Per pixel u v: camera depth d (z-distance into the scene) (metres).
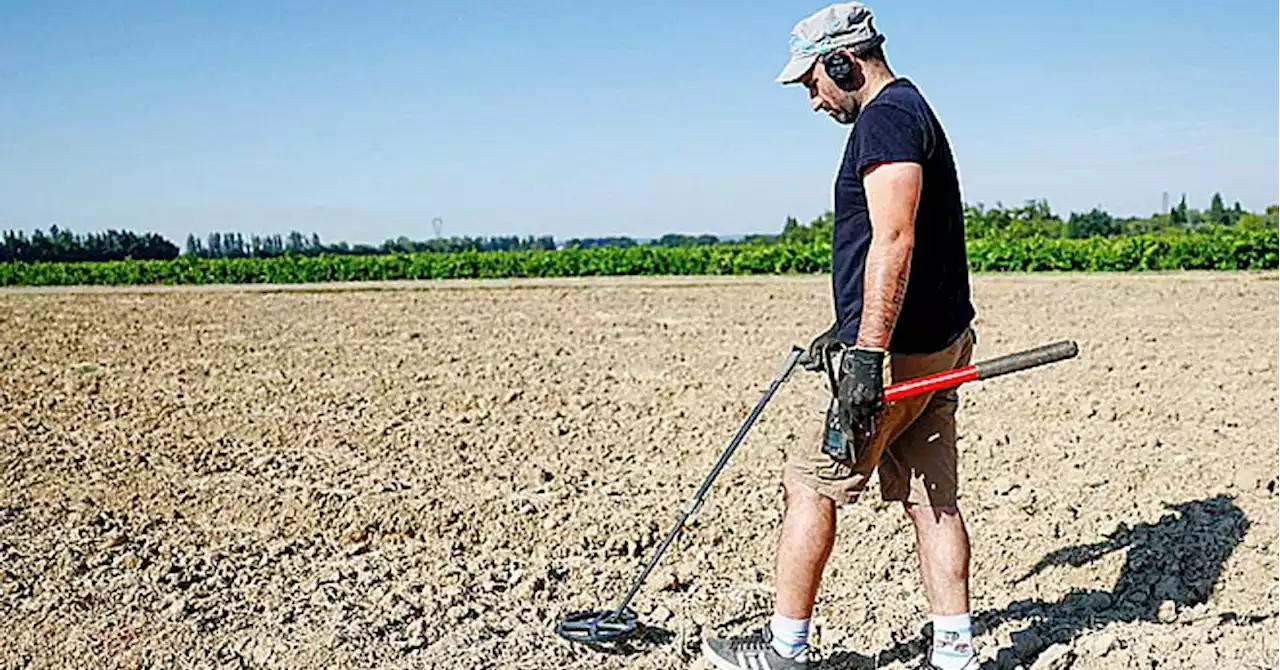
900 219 3.49
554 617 5.00
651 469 7.50
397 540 6.21
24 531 6.04
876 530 5.91
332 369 12.59
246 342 15.60
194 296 26.52
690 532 6.07
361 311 21.11
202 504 6.71
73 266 39.50
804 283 28.56
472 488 7.00
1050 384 10.39
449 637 4.70
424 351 14.27
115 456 7.91
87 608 5.00
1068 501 6.35
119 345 15.33
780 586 3.95
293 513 6.50
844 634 4.78
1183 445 7.75
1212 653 4.22
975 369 3.62
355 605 5.06
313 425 9.12
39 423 9.24
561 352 13.99
